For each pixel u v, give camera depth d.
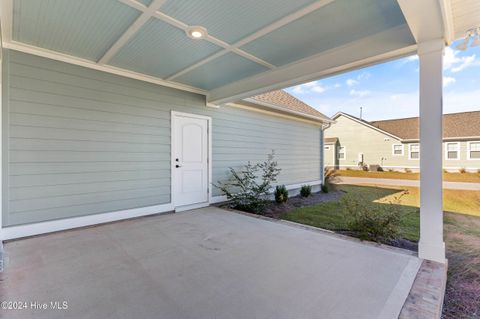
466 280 2.68
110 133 4.22
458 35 2.74
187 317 1.78
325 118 9.65
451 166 15.37
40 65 3.52
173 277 2.34
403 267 2.56
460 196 8.00
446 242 3.79
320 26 2.81
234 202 5.71
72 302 1.93
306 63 3.76
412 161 16.14
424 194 2.77
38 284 2.19
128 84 4.41
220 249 3.05
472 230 4.41
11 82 3.31
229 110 6.31
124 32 2.98
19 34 3.06
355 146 18.38
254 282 2.26
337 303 1.95
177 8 2.49
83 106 3.92
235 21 2.72
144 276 2.35
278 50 3.43
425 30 2.48
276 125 7.90
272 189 7.48
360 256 2.85
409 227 4.27
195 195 5.53
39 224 3.54
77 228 3.85
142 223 4.18
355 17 2.64
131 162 4.48
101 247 3.07
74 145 3.85
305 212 5.63
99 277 2.32
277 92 9.09
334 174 15.88
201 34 2.99
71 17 2.67
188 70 4.23
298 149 8.91
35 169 3.51
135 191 4.54
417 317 1.78
